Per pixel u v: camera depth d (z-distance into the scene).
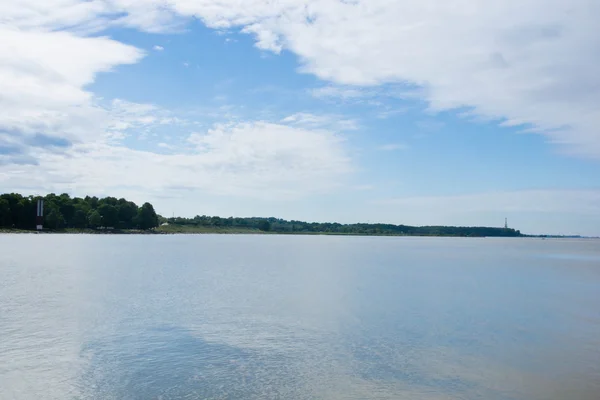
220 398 20.39
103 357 25.78
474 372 23.89
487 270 83.81
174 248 135.62
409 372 23.81
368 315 37.91
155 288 51.91
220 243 186.00
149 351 26.97
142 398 20.38
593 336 31.38
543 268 91.06
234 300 44.34
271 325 33.81
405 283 60.81
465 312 39.72
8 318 35.19
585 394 21.08
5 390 21.20
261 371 23.77
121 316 36.19
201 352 26.89
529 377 23.19
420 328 33.38
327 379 22.72
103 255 100.94
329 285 57.44
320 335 31.06
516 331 32.69
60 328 32.19
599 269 89.50
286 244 198.75
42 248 119.19
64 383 22.00
